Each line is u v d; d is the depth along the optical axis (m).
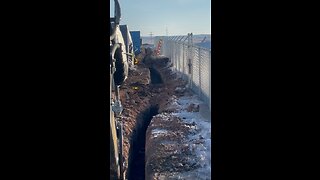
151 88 18.64
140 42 30.09
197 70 16.31
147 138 10.46
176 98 15.62
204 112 12.44
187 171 7.32
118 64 3.81
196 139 9.24
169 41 31.89
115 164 3.56
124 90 15.93
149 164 7.88
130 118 12.35
